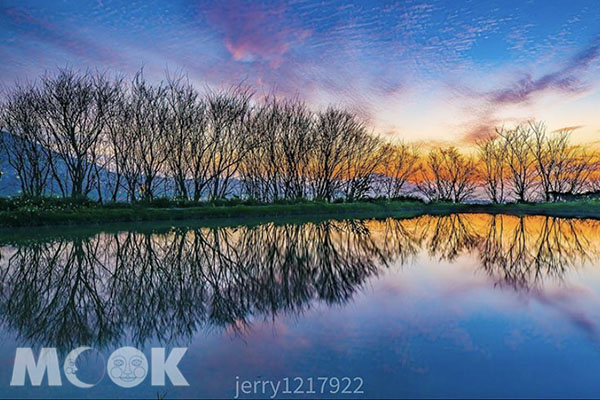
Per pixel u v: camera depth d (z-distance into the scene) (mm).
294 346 4262
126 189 26453
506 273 8320
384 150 41094
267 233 16172
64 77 24234
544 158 41406
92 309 5781
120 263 9438
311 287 7016
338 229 18234
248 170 32938
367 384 3422
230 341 4434
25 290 6938
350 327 4863
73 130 23734
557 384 3471
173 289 6922
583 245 13023
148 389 3398
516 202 39438
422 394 3271
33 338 4648
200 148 28484
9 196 20859
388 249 11891
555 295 6473
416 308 5703
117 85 25734
